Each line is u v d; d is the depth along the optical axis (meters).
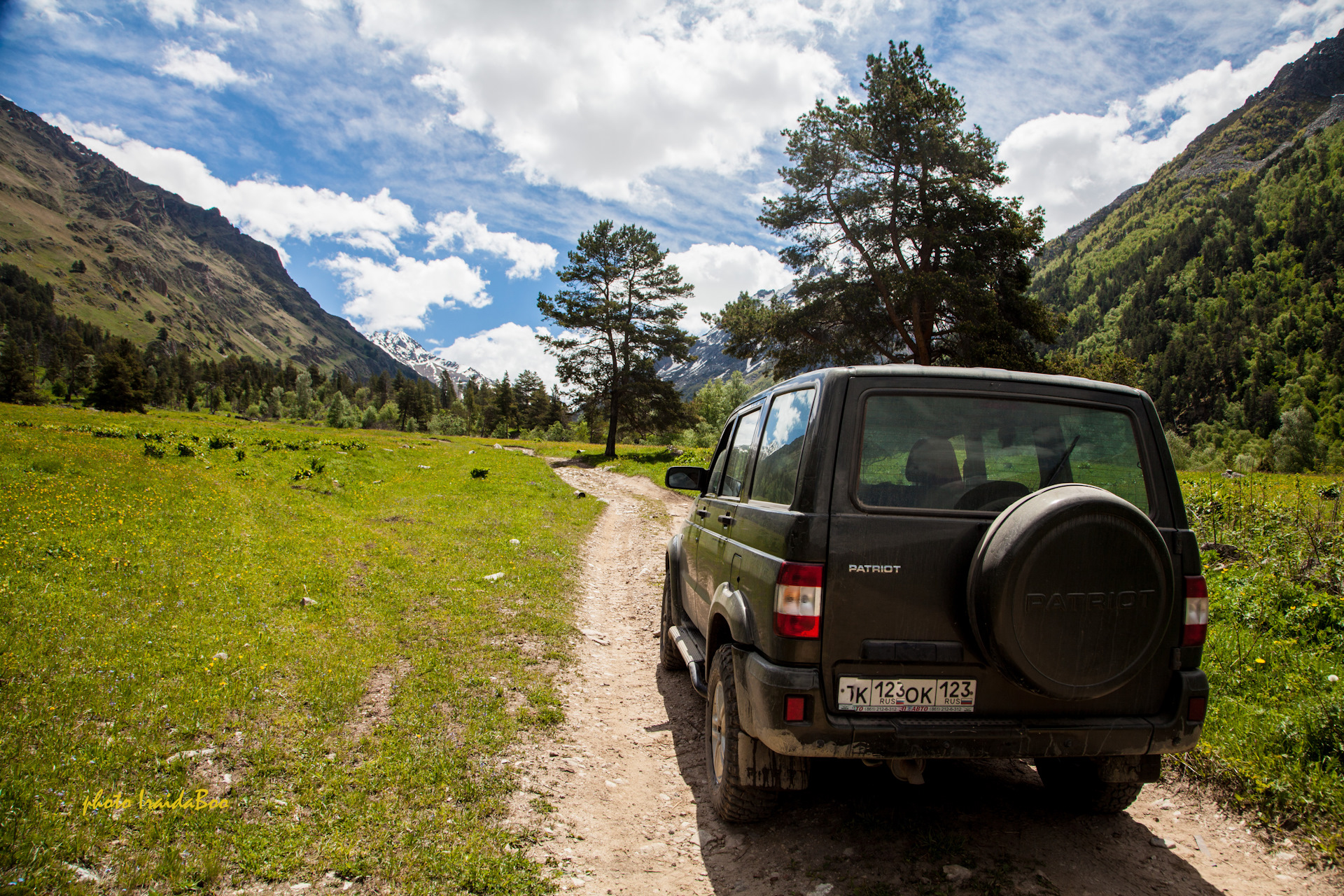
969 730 2.63
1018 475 2.89
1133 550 2.61
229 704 4.13
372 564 8.47
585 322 40.12
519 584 8.43
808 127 24.83
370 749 3.90
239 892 2.58
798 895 2.73
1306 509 8.24
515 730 4.35
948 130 23.48
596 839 3.25
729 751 3.16
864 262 25.84
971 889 2.74
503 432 127.38
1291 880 2.83
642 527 15.02
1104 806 3.27
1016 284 24.94
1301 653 4.84
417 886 2.70
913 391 2.92
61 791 2.96
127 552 6.87
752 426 4.19
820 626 2.65
